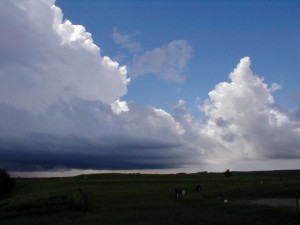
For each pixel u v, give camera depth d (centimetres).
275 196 5675
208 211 4478
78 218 4419
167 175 14638
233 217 4025
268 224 3634
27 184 11775
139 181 10044
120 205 5303
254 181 8781
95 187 8394
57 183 10719
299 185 6312
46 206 5225
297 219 3853
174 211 4522
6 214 4994
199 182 9175
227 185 7981
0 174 10856
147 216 4212
